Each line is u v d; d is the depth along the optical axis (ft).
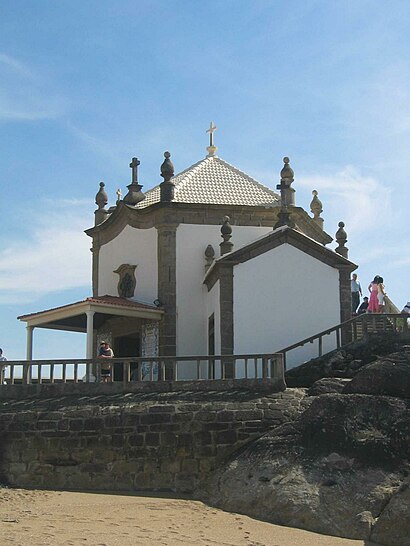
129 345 116.57
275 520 61.72
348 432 67.51
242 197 118.93
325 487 62.85
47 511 64.08
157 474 73.92
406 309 100.94
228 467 70.64
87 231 127.03
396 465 63.98
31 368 83.87
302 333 99.86
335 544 55.83
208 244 113.50
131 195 120.37
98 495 71.05
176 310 110.32
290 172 117.80
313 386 79.41
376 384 73.20
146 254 114.73
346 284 102.58
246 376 81.51
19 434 76.59
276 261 101.09
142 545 53.88
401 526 56.39
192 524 60.39
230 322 98.22
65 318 107.14
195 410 75.20
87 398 78.69
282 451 68.39
